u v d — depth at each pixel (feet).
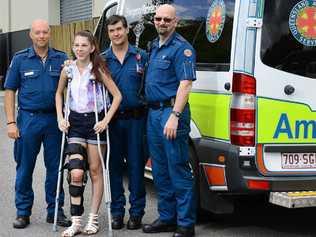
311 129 16.38
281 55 16.08
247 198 20.42
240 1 16.03
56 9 67.87
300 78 16.19
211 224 19.10
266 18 15.94
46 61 17.88
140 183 18.29
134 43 21.67
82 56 17.07
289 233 18.37
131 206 18.42
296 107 16.20
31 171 18.45
